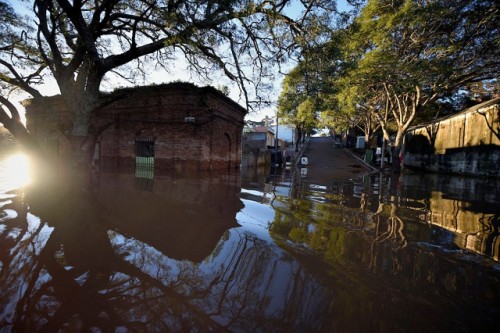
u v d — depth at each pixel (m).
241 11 6.46
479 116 14.53
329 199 6.05
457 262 2.62
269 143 35.38
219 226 3.62
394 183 9.95
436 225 3.99
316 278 2.25
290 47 7.62
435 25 11.70
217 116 13.39
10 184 6.12
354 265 2.51
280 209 4.82
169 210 4.36
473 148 14.85
